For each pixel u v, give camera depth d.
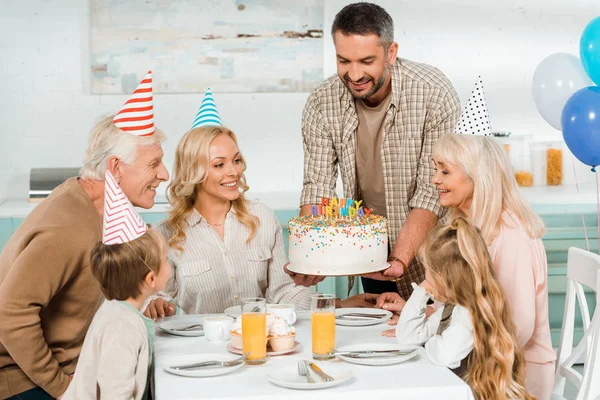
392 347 1.76
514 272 1.87
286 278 2.37
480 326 1.68
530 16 4.17
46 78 3.94
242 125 4.07
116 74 3.96
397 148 2.60
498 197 1.93
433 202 2.51
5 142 3.94
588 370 1.95
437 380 1.54
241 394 1.46
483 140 1.98
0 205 3.65
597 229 3.69
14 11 3.89
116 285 1.68
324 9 4.03
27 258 1.72
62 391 1.79
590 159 2.68
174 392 1.48
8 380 1.78
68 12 3.92
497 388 1.66
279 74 4.04
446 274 1.72
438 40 4.12
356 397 1.48
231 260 2.30
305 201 2.69
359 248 2.02
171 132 4.01
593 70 2.67
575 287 2.23
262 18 4.00
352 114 2.62
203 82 4.00
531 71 4.21
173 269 2.31
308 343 1.87
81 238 1.79
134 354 1.62
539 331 1.96
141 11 3.94
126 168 1.92
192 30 3.97
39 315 1.83
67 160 4.00
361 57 2.32
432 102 2.52
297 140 4.12
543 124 4.25
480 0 4.12
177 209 2.27
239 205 2.32
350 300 2.33
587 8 4.20
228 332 1.92
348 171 2.68
